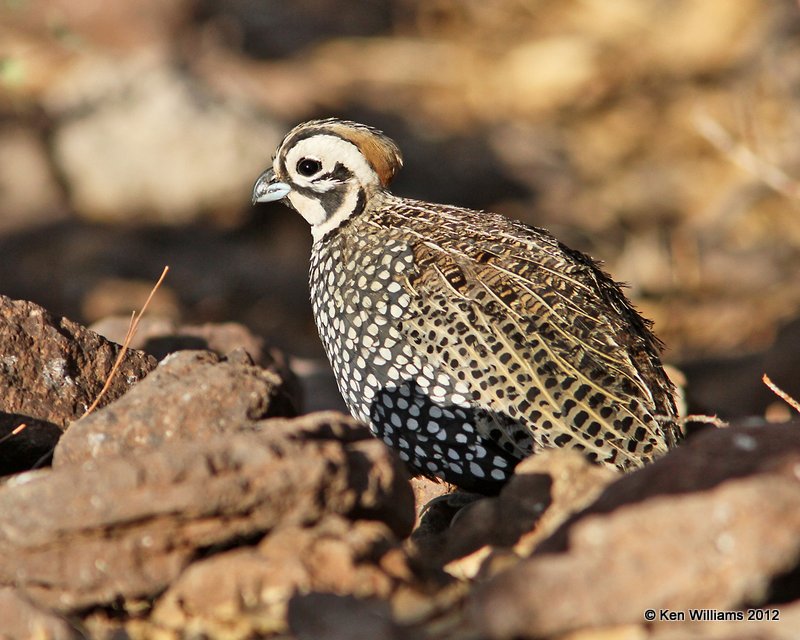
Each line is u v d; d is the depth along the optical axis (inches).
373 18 1162.6
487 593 225.5
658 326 794.8
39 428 320.8
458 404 345.4
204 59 987.3
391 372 354.9
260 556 247.3
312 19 1146.7
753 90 977.5
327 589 242.8
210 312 826.8
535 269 358.0
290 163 400.5
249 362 309.4
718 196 927.0
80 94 922.7
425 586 248.4
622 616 222.5
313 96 1015.0
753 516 221.5
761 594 223.8
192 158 889.5
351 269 371.9
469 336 344.5
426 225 376.8
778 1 1051.9
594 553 224.5
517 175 981.8
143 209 894.4
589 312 350.3
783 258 854.5
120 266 853.8
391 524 270.7
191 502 246.1
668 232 909.2
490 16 1155.3
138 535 251.1
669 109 1037.8
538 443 338.0
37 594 254.4
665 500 229.6
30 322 329.1
